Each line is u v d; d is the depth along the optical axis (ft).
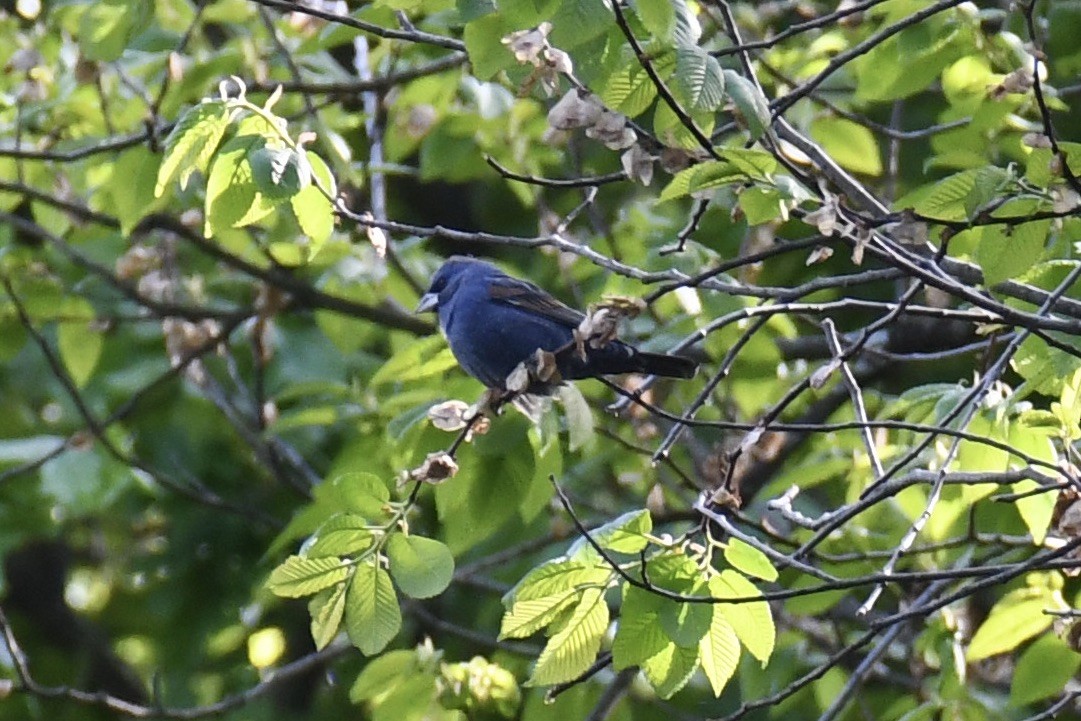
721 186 22.68
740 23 39.58
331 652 39.83
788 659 38.09
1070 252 26.89
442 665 31.07
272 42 40.52
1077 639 26.48
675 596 21.77
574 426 26.27
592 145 50.52
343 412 38.93
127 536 59.26
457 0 22.97
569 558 22.27
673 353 25.82
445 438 28.96
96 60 32.78
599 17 21.08
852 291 47.93
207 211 22.77
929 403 31.83
